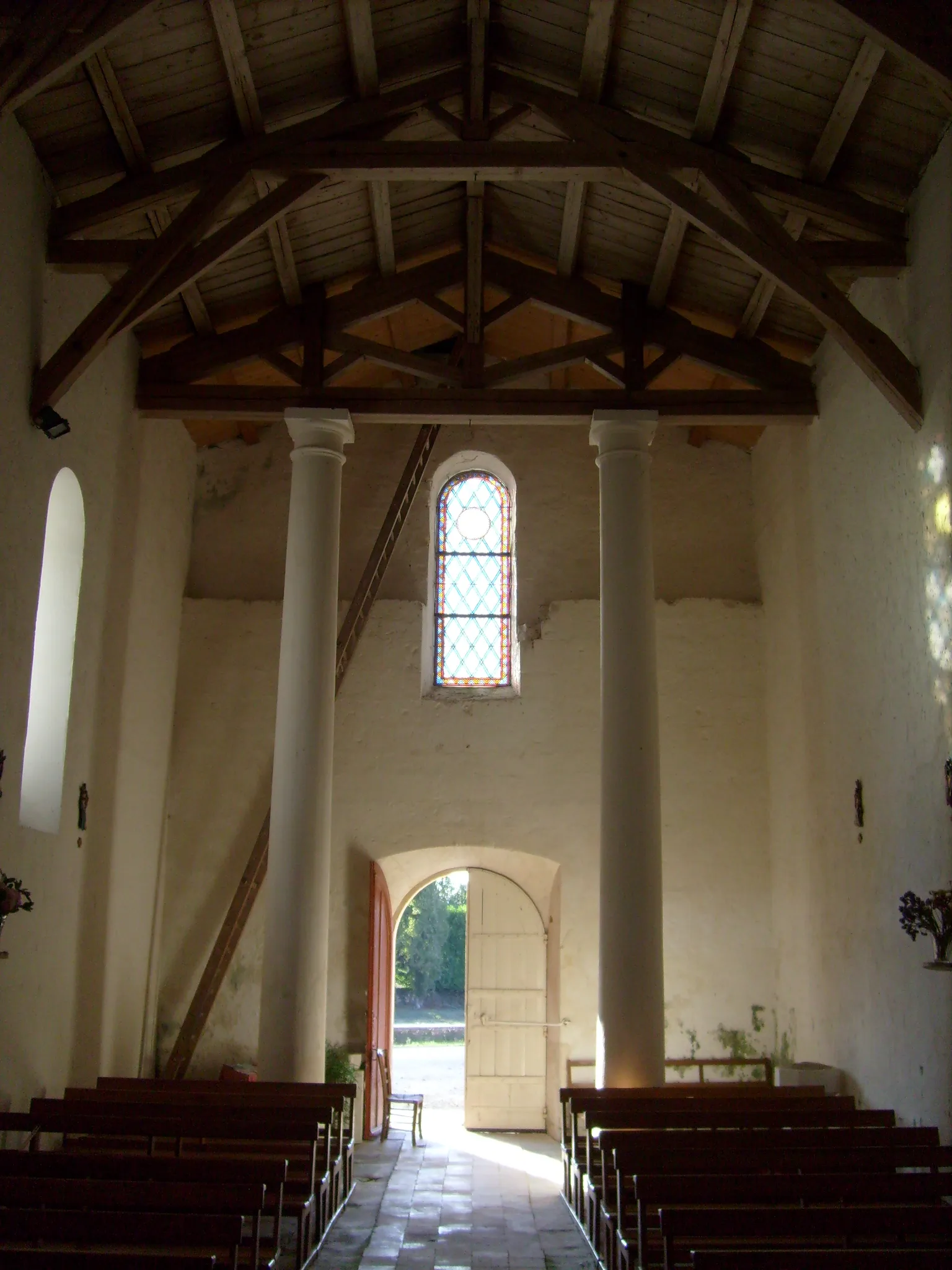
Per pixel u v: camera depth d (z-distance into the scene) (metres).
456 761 13.24
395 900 14.12
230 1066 12.16
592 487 13.99
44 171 8.73
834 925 10.79
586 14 9.12
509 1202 9.49
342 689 13.39
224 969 12.20
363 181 10.40
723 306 11.45
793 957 12.13
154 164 9.31
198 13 8.26
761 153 9.62
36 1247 6.39
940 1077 8.36
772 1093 9.43
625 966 10.02
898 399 8.89
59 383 8.46
